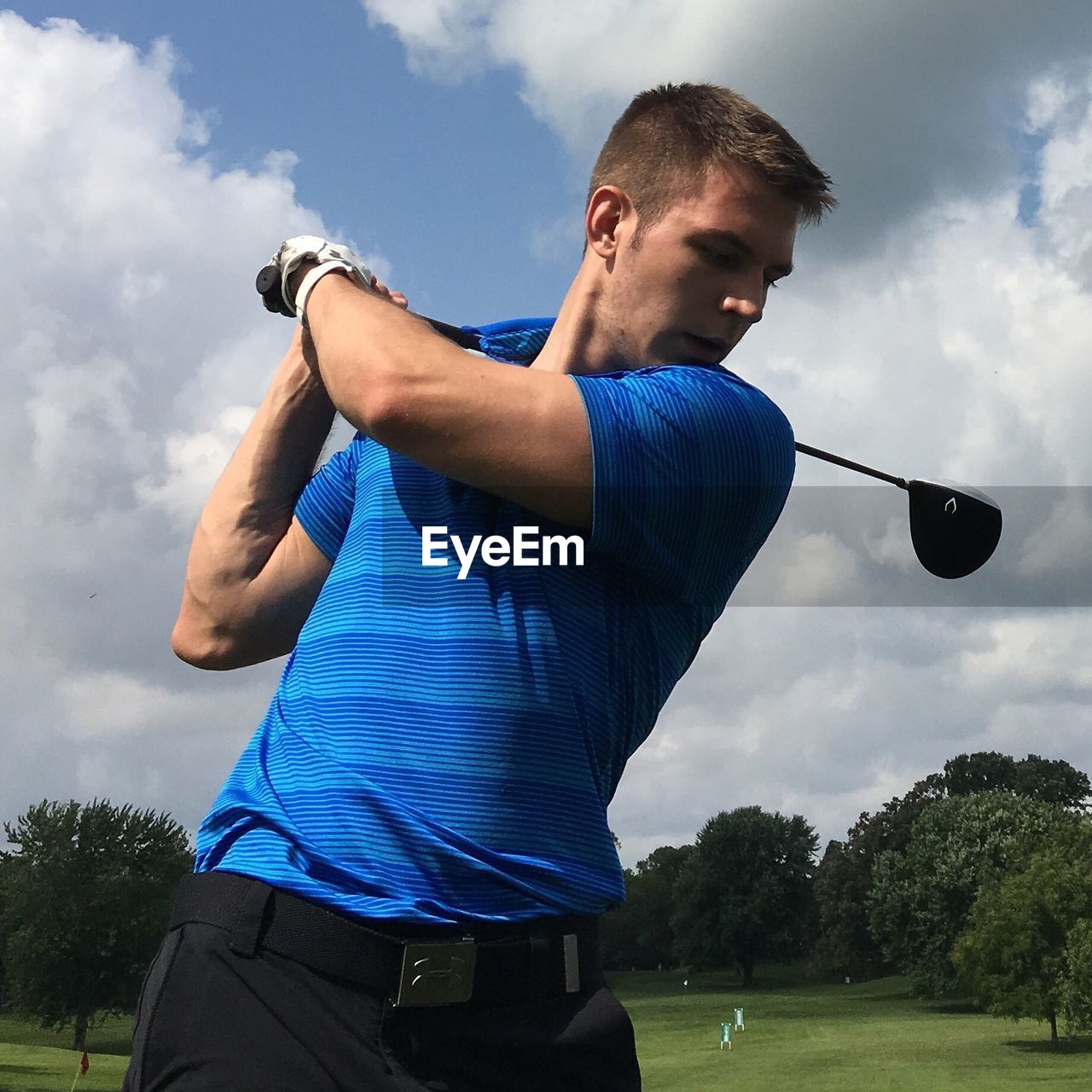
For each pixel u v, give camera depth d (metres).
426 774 1.63
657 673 1.84
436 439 1.63
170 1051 1.60
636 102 1.91
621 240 1.86
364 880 1.59
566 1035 1.59
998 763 98.00
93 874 64.50
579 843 1.68
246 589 2.10
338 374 1.69
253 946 1.59
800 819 104.75
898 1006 83.69
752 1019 78.19
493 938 1.59
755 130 1.80
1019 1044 59.09
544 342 2.12
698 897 104.06
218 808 1.78
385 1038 1.54
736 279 1.82
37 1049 58.69
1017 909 61.09
